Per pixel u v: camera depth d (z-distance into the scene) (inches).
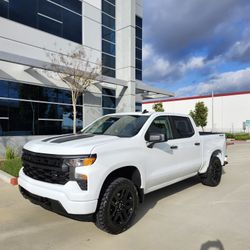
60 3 636.7
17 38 543.5
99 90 737.6
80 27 691.4
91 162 145.2
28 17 564.7
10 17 531.5
